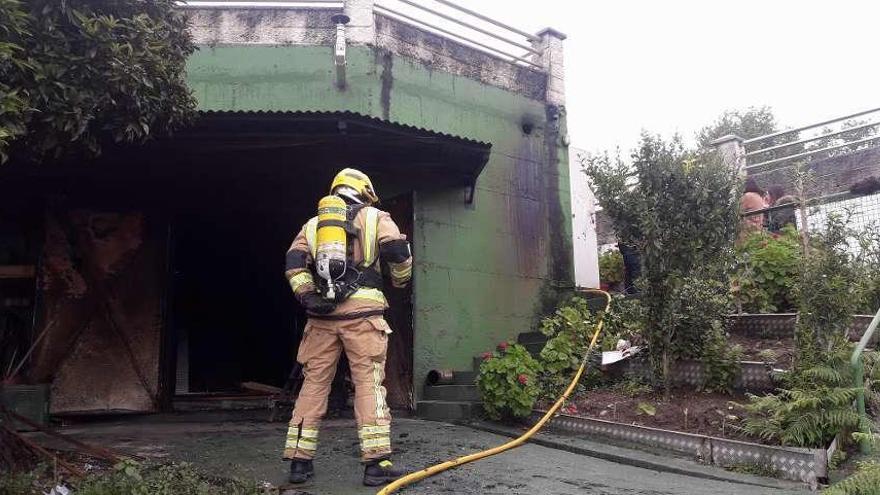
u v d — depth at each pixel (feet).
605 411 18.58
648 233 18.10
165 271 25.85
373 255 13.78
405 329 25.38
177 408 25.90
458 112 28.35
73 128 13.52
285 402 23.34
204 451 16.52
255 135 20.77
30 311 24.94
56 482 12.68
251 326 37.11
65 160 21.21
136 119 14.84
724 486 13.16
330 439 18.16
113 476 11.99
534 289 29.01
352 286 13.33
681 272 18.16
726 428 15.94
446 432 19.49
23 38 12.78
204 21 25.58
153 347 25.09
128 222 25.72
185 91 16.26
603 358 21.42
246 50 25.59
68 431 20.45
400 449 16.87
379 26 26.84
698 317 18.51
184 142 20.88
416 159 24.43
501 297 27.94
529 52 32.14
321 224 13.62
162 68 14.87
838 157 34.50
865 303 19.58
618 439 16.94
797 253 18.28
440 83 28.07
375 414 13.00
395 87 26.68
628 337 22.30
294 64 25.71
